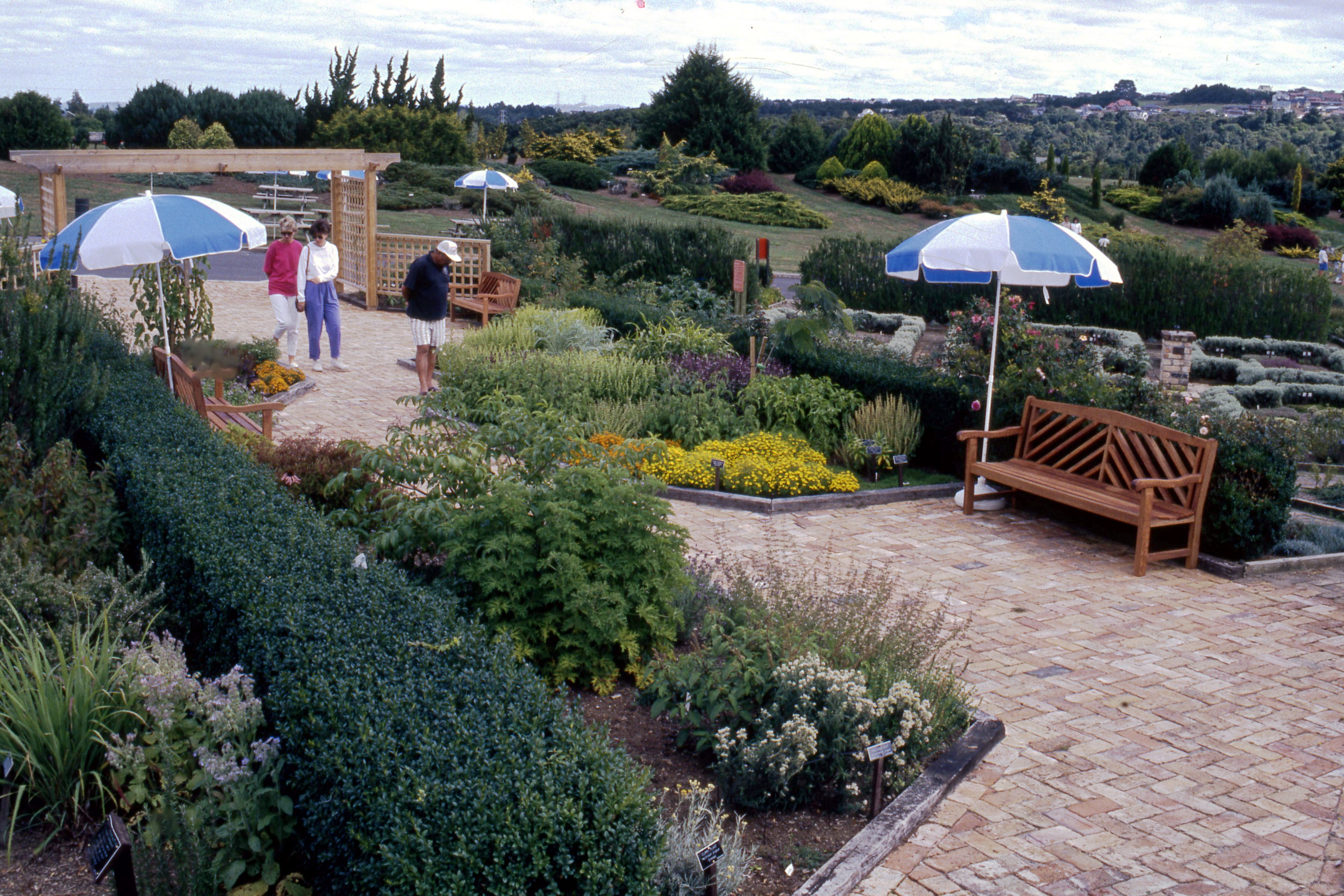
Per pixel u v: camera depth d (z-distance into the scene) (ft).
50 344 22.31
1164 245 75.92
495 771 9.78
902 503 29.43
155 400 24.27
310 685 11.35
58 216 50.57
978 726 15.98
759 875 12.20
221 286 63.77
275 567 14.24
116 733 12.57
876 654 16.17
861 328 69.00
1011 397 29.91
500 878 9.06
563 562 16.14
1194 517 24.08
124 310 51.49
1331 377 57.52
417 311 37.45
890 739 14.29
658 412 33.94
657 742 15.03
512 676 11.58
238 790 11.07
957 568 23.98
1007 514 28.58
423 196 109.81
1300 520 28.25
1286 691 17.84
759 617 16.84
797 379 35.35
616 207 131.64
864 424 32.71
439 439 19.79
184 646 15.72
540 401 33.27
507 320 45.16
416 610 13.39
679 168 142.31
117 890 9.52
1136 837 13.30
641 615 16.53
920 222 145.38
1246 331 72.43
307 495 21.98
